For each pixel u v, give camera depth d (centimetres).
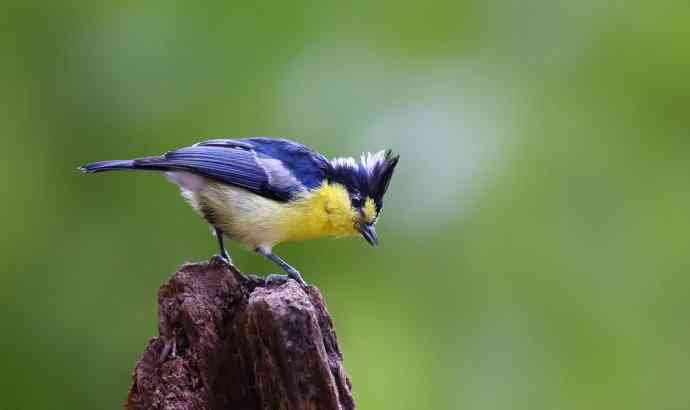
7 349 1183
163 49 1239
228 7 1273
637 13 1409
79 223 1227
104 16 1250
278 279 821
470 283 1297
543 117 1368
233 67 1250
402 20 1364
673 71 1391
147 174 1234
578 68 1402
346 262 1295
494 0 1395
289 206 1020
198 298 789
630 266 1317
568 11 1429
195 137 1214
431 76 1347
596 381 1286
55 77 1236
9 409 1182
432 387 1271
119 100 1225
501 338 1289
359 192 1058
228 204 1009
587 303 1306
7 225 1198
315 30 1308
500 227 1312
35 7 1247
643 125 1382
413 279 1297
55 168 1227
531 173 1341
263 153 1030
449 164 1323
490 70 1382
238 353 777
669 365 1303
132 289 1220
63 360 1197
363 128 1284
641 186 1349
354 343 1295
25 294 1194
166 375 774
